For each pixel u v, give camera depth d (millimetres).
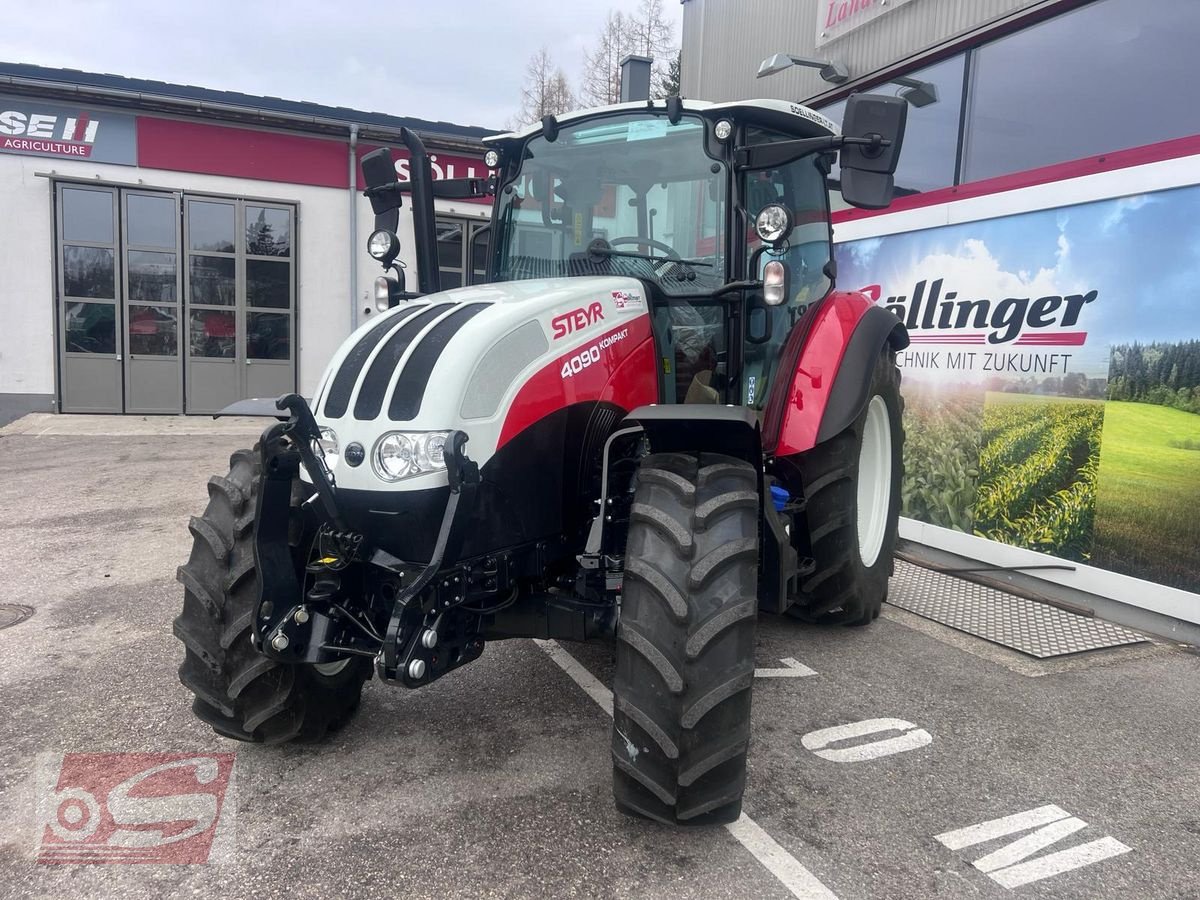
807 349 3494
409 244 12062
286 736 2688
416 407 2326
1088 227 4445
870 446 4180
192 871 2164
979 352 5059
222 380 11734
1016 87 6094
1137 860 2307
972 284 5082
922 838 2377
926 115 6926
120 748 2799
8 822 2371
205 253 11422
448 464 2229
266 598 2385
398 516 2359
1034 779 2719
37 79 10812
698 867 2213
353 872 2168
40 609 4211
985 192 4973
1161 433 4121
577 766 2727
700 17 10109
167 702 3146
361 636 2555
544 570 2725
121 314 11203
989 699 3334
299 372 12055
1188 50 4918
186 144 11102
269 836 2318
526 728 2994
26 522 6035
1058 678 3564
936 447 5391
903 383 5598
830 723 3094
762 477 2711
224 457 8664
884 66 7195
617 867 2205
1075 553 4531
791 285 3701
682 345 3232
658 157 3270
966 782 2691
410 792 2557
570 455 2740
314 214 11836
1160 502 4133
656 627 2191
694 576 2195
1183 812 2549
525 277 3566
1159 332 4133
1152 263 4164
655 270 3250
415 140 3270
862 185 2787
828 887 2145
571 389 2707
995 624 4223
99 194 10906
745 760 2229
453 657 2482
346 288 12117
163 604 4289
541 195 3531
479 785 2604
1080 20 5582
